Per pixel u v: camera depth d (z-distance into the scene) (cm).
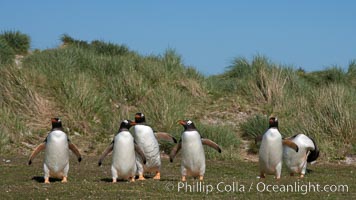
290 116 4934
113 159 2758
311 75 6272
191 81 5588
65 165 2811
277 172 2875
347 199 2330
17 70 5238
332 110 4538
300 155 3056
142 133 2870
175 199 2295
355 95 5069
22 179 3008
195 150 2772
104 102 5066
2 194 2434
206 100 5350
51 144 2748
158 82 5569
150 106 4878
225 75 6166
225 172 3512
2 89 5025
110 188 2542
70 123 4719
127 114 4872
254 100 5303
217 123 4934
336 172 3500
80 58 5831
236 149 4384
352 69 6241
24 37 6725
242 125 4775
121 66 5747
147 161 2905
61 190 2494
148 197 2338
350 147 4247
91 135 4656
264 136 2845
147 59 6062
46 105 4894
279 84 5362
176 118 4738
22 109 4866
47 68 5434
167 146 4259
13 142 4425
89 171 3347
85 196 2356
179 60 6022
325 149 4166
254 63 5934
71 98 4931
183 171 2834
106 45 6819
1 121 4591
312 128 4428
